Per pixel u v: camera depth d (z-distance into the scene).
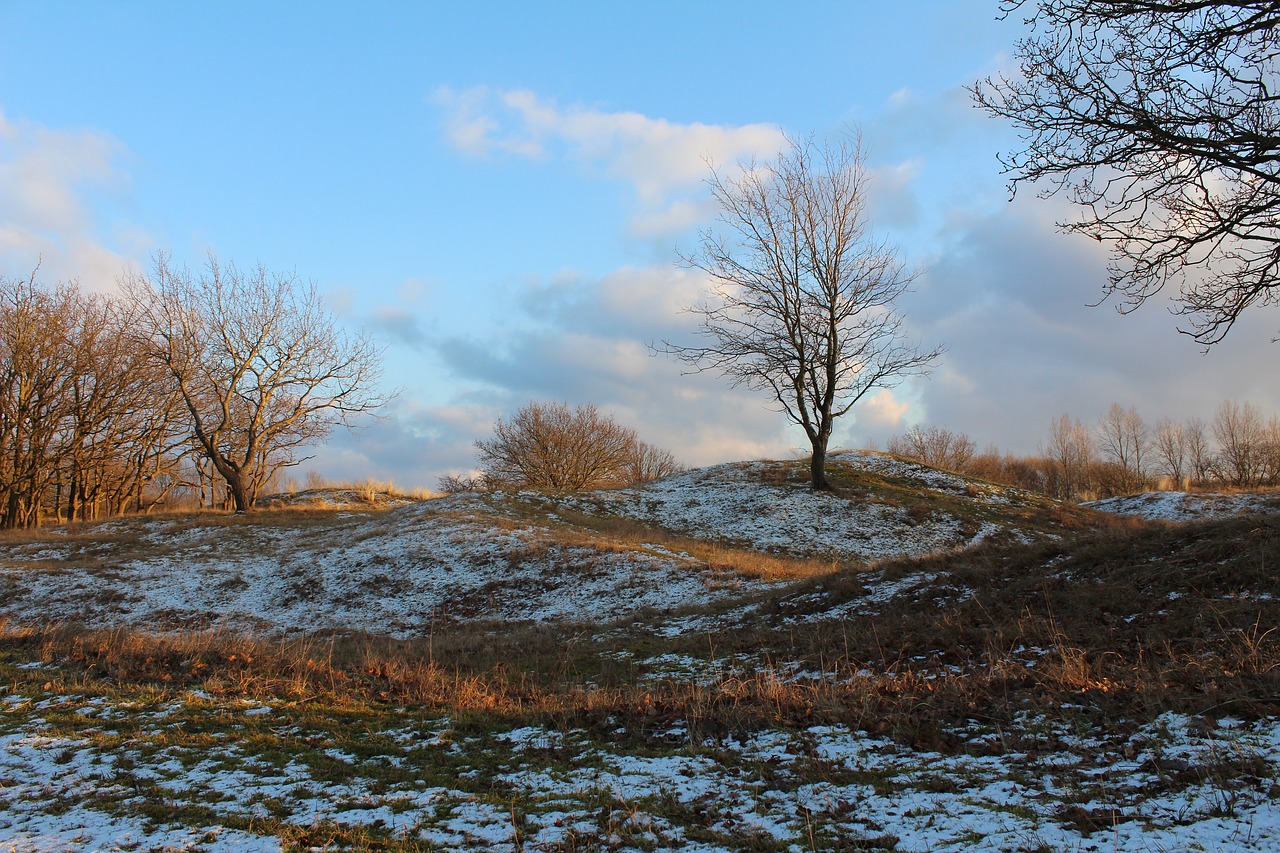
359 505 45.34
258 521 35.31
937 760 6.00
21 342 38.41
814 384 34.72
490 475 60.62
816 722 7.28
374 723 8.09
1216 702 6.21
